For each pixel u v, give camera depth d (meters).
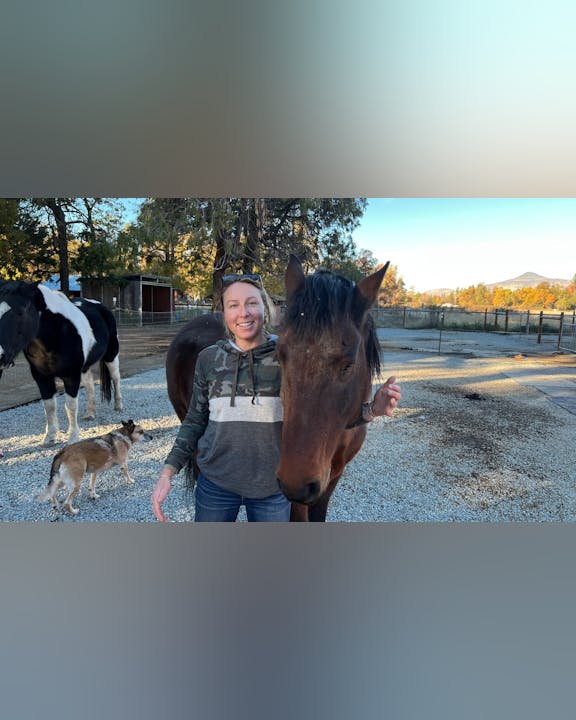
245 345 1.41
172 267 12.73
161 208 6.10
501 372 7.64
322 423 1.19
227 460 1.44
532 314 15.60
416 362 8.78
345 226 6.90
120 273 14.50
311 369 1.18
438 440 4.12
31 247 11.88
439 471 3.42
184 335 2.39
